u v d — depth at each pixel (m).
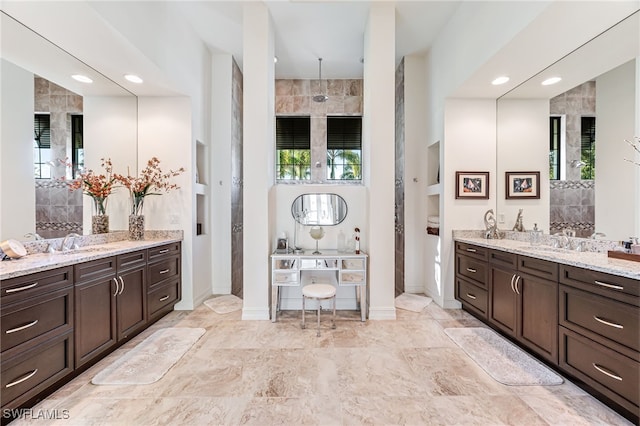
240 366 2.35
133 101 3.67
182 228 3.74
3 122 2.21
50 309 1.94
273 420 1.76
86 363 2.28
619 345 1.74
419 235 4.49
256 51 3.33
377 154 3.35
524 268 2.56
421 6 3.32
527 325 2.53
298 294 3.70
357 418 1.77
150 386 2.09
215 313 3.59
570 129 2.75
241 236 5.03
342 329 3.08
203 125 4.14
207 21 3.59
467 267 3.49
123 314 2.67
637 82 2.18
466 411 1.83
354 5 3.31
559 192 2.88
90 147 3.03
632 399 1.67
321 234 3.50
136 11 2.57
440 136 3.88
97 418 1.76
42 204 2.49
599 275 1.86
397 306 3.82
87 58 2.76
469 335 2.94
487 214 3.77
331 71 4.96
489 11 2.72
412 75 4.46
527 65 2.86
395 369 2.31
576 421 1.74
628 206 2.23
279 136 5.31
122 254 2.66
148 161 3.70
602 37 2.33
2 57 2.21
